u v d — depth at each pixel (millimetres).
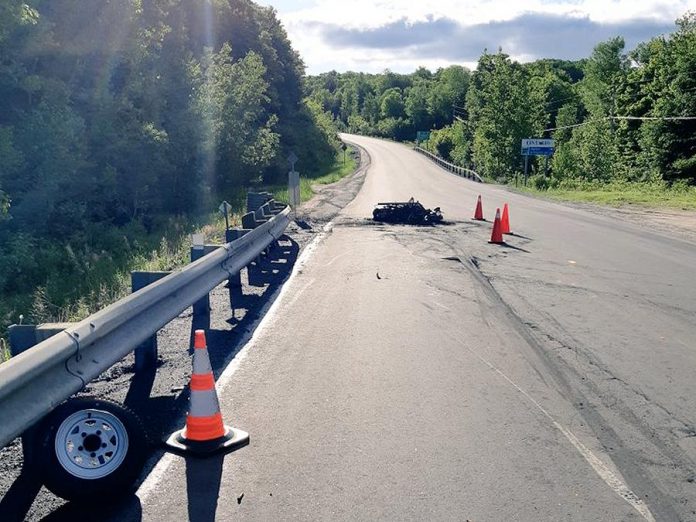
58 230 19172
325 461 4961
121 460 4422
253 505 4332
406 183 52688
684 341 8539
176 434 5320
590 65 102562
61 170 17703
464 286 11789
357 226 21312
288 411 5922
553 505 4383
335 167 81875
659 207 33344
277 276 12680
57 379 4598
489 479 4715
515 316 9672
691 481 4750
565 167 76188
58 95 18000
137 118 23734
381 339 8312
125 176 23719
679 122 55375
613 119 74250
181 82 28734
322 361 7383
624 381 6906
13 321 11109
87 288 12922
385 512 4258
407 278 12484
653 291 11758
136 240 19344
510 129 86438
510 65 86562
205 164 30672
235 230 11312
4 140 15219
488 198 37531
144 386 6543
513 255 15531
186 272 7535
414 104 194125
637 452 5203
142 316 6316
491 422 5738
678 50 56375
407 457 5039
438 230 20297
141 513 4242
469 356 7668
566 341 8398
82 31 20125
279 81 73250
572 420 5824
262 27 71188
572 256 15625
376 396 6316
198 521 4145
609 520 4219
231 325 8922
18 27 16438
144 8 26906
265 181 55906
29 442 4750
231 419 5734
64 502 4410
